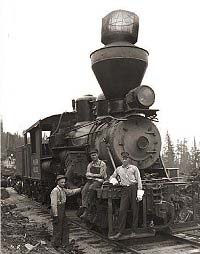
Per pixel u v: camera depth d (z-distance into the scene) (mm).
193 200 8477
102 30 9969
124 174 7391
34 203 15375
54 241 7031
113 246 7238
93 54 9664
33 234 8008
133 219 7328
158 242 7539
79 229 9172
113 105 9477
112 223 7383
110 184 7344
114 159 8617
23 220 10414
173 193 8125
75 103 13500
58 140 12234
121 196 7320
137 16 9930
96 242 7641
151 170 9477
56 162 12906
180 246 7062
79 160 10031
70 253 6660
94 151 8336
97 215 8188
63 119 14016
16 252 5574
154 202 7711
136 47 9289
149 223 8242
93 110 11258
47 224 10078
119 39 9664
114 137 8539
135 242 7543
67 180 9875
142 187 7625
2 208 11883
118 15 9789
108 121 9398
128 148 8641
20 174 20297
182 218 9055
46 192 14117
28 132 16547
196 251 6574
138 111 8719
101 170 8281
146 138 8750
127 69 9195
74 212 12250
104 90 9820
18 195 20703
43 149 14984
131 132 8766
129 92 8867
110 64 9156
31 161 15984
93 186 8141
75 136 11406
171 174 10062
